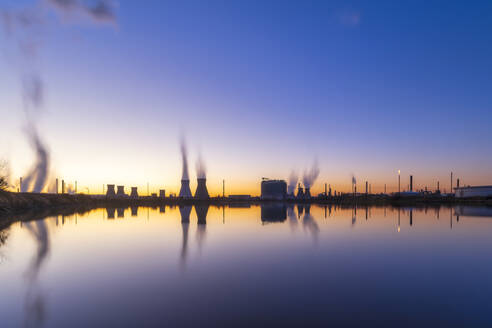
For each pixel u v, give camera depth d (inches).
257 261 362.3
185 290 255.6
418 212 1348.4
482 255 395.5
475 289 257.0
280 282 277.9
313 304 223.8
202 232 639.8
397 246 463.8
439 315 203.0
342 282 277.7
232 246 465.1
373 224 797.2
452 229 680.4
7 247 458.9
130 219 1009.5
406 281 282.2
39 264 348.2
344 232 629.6
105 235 594.2
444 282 277.9
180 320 195.5
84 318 198.8
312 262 357.7
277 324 189.3
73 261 363.6
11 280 285.1
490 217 1032.2
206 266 338.6
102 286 266.7
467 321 193.8
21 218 1067.9
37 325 188.2
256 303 225.3
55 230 682.2
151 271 316.5
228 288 260.4
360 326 186.7
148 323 190.9
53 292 250.8
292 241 513.7
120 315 203.3
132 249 441.4
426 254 403.5
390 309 213.8
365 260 366.9
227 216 1147.3
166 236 575.5
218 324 189.5
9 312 208.7
